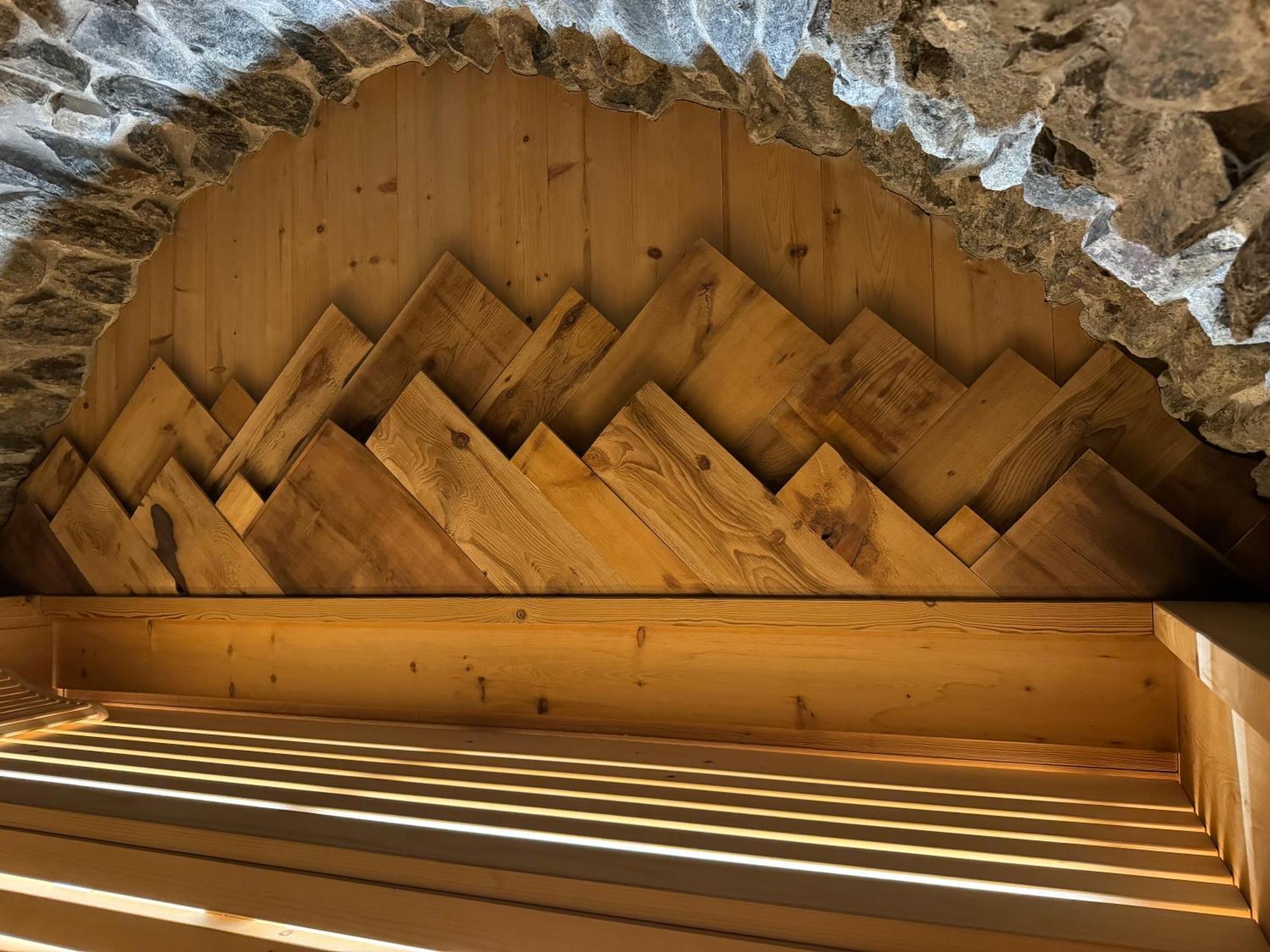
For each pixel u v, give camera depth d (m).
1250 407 1.12
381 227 1.95
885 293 1.59
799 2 1.01
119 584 2.14
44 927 1.21
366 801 1.33
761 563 1.59
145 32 1.59
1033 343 1.50
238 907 1.15
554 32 1.54
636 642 1.71
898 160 1.41
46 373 2.16
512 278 1.84
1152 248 0.82
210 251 2.11
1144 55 0.65
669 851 1.11
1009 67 0.80
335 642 1.95
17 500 2.29
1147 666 1.41
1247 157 0.67
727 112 1.69
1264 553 1.36
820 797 1.32
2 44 1.51
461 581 1.80
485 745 1.66
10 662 2.15
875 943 0.92
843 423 1.58
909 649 1.54
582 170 1.79
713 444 1.62
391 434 1.83
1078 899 0.96
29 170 1.82
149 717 1.97
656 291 1.71
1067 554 1.44
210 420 2.07
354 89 1.90
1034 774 1.42
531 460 1.73
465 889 1.07
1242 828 0.96
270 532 1.96
